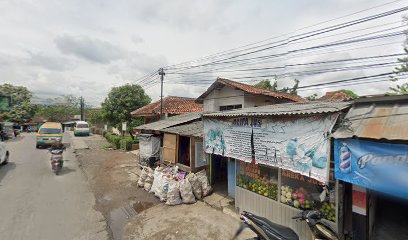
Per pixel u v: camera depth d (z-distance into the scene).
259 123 5.58
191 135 8.82
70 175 11.27
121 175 11.28
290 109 5.20
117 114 23.44
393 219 6.29
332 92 17.62
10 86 41.31
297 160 4.76
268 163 5.40
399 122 3.60
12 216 6.51
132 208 7.31
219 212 6.77
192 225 5.98
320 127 4.35
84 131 32.22
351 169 3.95
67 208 7.18
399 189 3.46
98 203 7.72
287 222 5.45
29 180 10.19
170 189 7.43
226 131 6.57
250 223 4.38
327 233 4.11
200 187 7.88
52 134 19.75
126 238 5.50
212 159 8.85
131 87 24.38
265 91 12.95
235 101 12.92
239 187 6.71
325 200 4.85
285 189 5.59
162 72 15.34
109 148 20.53
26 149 19.06
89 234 5.61
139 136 12.95
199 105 20.09
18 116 40.25
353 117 4.15
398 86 9.50
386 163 3.57
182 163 10.41
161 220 6.34
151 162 11.91
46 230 5.75
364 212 4.54
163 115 17.55
